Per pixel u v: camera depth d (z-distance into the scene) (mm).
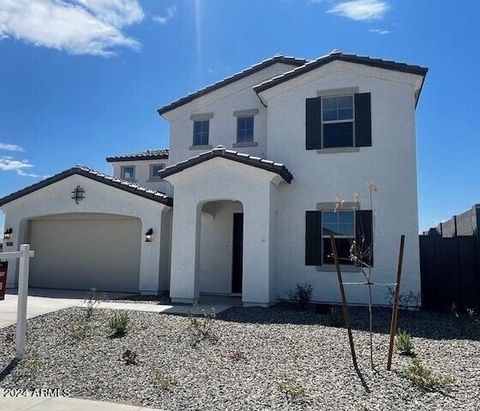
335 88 15898
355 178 15367
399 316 12961
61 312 12453
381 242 14859
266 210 14688
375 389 6547
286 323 11664
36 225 20266
